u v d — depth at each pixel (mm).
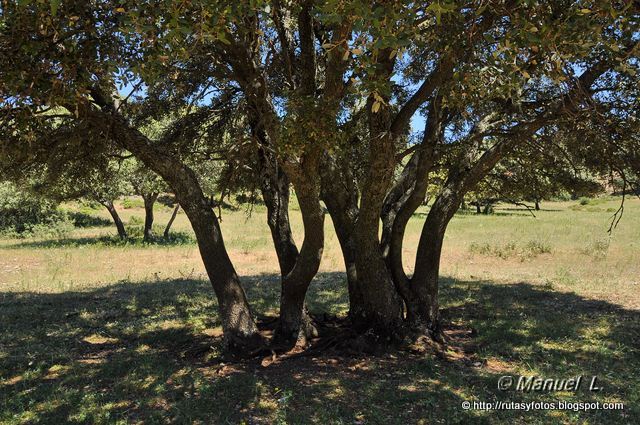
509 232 22438
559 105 5359
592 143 5570
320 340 6609
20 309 9102
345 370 5594
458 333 7305
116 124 5375
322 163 6598
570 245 17312
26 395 4902
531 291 10477
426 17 3543
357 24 2158
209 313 8844
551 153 6414
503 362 5887
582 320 7871
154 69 3133
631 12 2826
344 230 6832
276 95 6863
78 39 3736
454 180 6637
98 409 4527
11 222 23375
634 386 5027
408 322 6516
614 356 6070
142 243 19375
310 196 5648
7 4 3375
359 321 6496
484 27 3906
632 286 10867
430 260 6621
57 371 5738
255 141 5496
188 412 4430
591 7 2781
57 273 13555
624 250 16062
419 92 5223
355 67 3012
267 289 11273
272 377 5367
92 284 12031
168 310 9156
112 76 3617
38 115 4113
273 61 6688
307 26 5355
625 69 2863
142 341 7039
